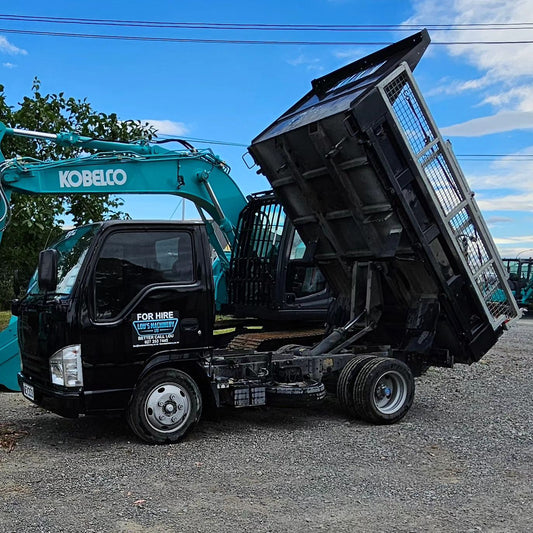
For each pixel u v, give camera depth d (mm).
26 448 6207
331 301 9383
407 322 8172
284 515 4449
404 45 7352
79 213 12156
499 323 8258
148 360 6258
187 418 6488
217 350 8453
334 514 4469
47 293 6285
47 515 4430
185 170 9789
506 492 4945
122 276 6203
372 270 8344
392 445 6367
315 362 7582
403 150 7070
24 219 11102
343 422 7445
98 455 5957
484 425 7254
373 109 6812
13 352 9141
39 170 8641
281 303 9398
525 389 9711
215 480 5223
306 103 8438
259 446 6305
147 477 5289
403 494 4883
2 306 24688
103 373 6043
